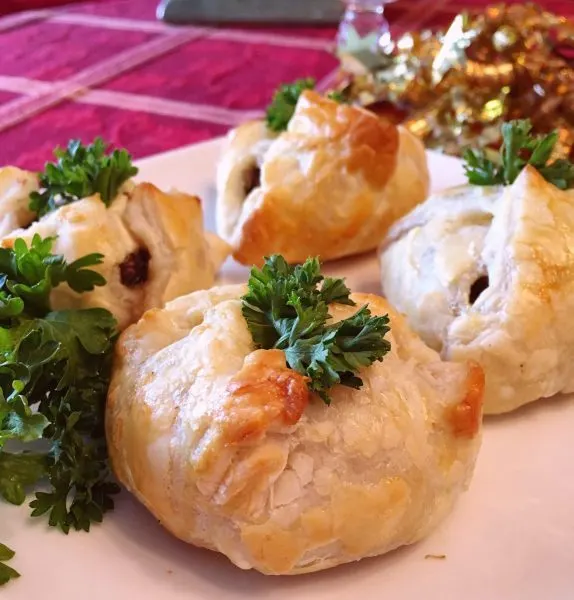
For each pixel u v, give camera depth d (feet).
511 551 0.78
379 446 0.75
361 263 1.12
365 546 0.74
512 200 0.93
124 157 0.98
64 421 0.79
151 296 0.96
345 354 0.75
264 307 0.79
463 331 0.90
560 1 1.87
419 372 0.81
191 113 1.44
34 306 0.84
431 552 0.78
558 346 0.89
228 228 1.12
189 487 0.73
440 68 1.28
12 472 0.78
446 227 0.97
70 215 0.93
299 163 1.09
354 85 1.41
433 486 0.77
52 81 1.54
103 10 1.93
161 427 0.75
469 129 1.26
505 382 0.89
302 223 1.07
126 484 0.78
